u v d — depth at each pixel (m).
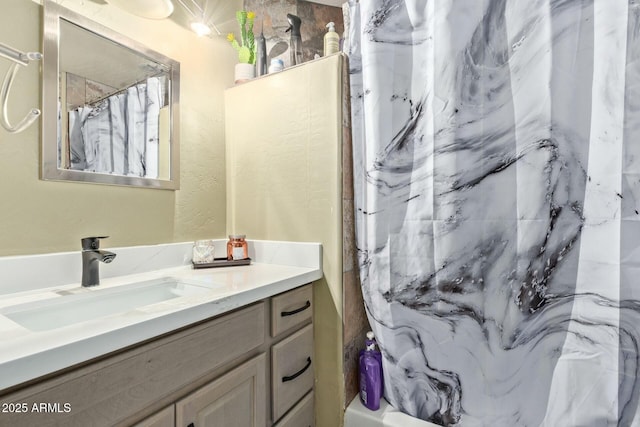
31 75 0.84
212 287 0.88
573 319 0.88
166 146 1.17
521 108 0.93
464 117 0.99
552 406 0.91
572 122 0.87
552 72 0.88
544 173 0.90
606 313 0.84
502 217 0.96
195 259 1.18
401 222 1.10
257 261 1.29
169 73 1.18
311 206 1.19
